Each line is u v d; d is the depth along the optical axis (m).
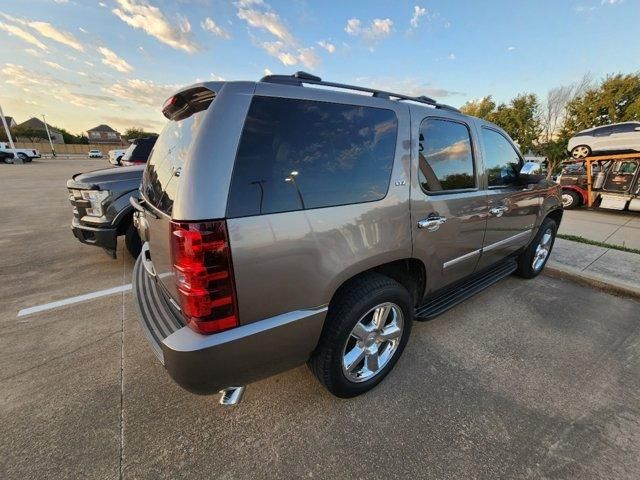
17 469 1.59
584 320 3.07
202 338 1.39
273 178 1.46
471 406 2.02
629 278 3.86
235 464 1.64
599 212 9.96
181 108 1.90
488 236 2.79
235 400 1.58
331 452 1.71
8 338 2.66
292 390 2.11
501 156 2.95
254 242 1.39
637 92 19.16
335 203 1.64
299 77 1.72
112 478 1.56
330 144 1.66
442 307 2.56
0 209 8.13
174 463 1.64
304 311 1.61
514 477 1.59
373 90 1.95
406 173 1.96
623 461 1.68
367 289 1.87
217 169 1.35
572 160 10.38
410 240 2.00
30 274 3.97
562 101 27.19
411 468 1.63
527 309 3.26
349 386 1.97
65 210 8.07
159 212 1.61
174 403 2.01
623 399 2.10
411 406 2.01
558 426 1.89
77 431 1.80
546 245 4.02
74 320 2.95
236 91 1.46
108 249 3.95
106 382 2.18
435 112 2.24
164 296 1.94
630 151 9.03
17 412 1.92
